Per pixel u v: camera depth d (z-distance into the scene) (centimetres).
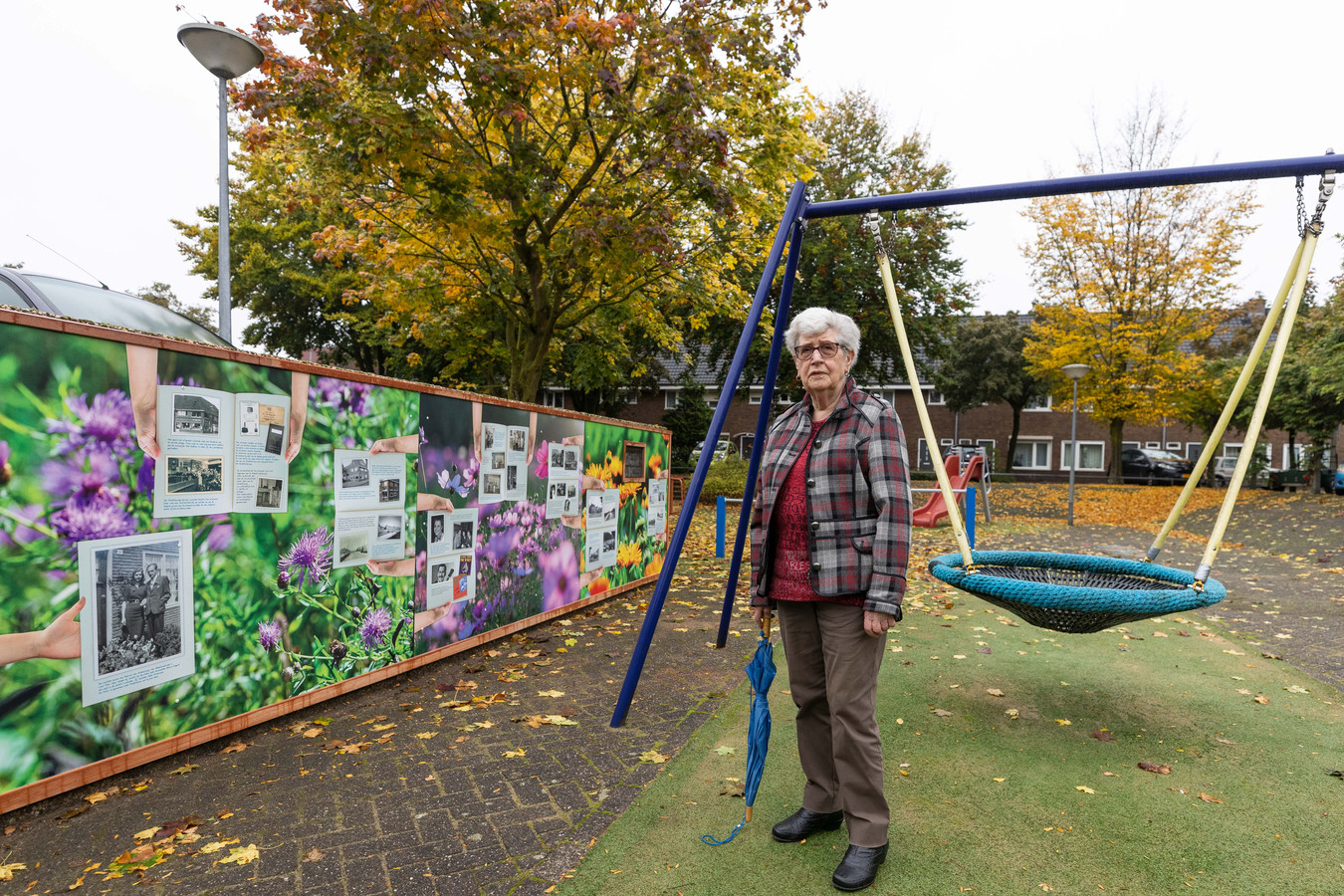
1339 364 1625
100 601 263
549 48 637
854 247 2030
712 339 2023
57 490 250
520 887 213
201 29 636
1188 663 455
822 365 232
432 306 966
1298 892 212
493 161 788
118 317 413
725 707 366
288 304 2364
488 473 463
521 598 501
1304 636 520
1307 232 273
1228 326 3116
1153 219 2034
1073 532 1259
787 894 210
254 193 2120
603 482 609
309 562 343
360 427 369
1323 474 2255
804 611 236
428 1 576
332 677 356
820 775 242
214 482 302
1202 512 1541
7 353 237
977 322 3203
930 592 696
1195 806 266
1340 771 296
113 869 217
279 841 236
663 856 230
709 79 716
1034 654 474
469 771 290
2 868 215
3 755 238
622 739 324
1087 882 217
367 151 662
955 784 283
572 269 855
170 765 289
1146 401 2091
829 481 225
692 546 1036
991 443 3550
